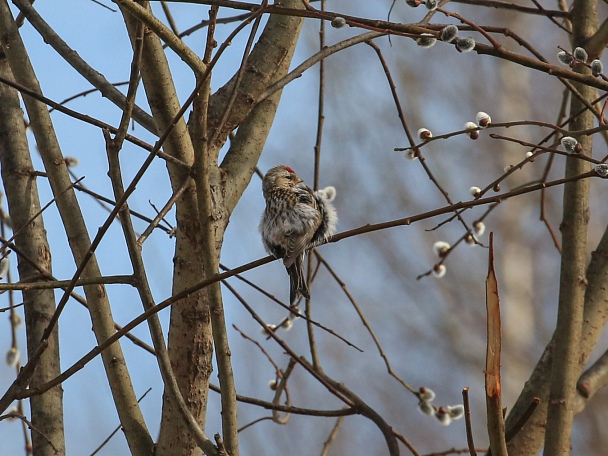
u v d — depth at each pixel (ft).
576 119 29.40
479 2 31.83
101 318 25.85
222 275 23.73
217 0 24.58
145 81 25.44
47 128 26.91
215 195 27.50
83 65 28.14
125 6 22.13
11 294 32.58
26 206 30.86
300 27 31.07
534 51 26.78
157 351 23.79
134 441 26.07
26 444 32.12
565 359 26.20
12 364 33.04
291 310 31.24
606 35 29.76
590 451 71.05
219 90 29.58
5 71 31.96
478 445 75.31
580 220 27.66
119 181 24.13
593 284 29.27
